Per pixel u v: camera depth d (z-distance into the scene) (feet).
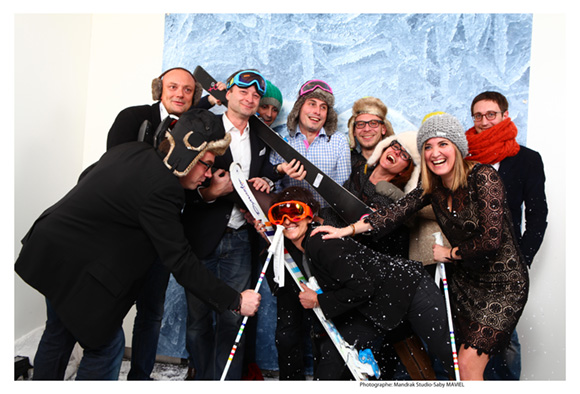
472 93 8.68
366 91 9.02
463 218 6.10
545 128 8.47
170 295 9.34
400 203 6.83
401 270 6.31
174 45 9.55
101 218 5.49
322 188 7.77
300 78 9.20
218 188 7.27
